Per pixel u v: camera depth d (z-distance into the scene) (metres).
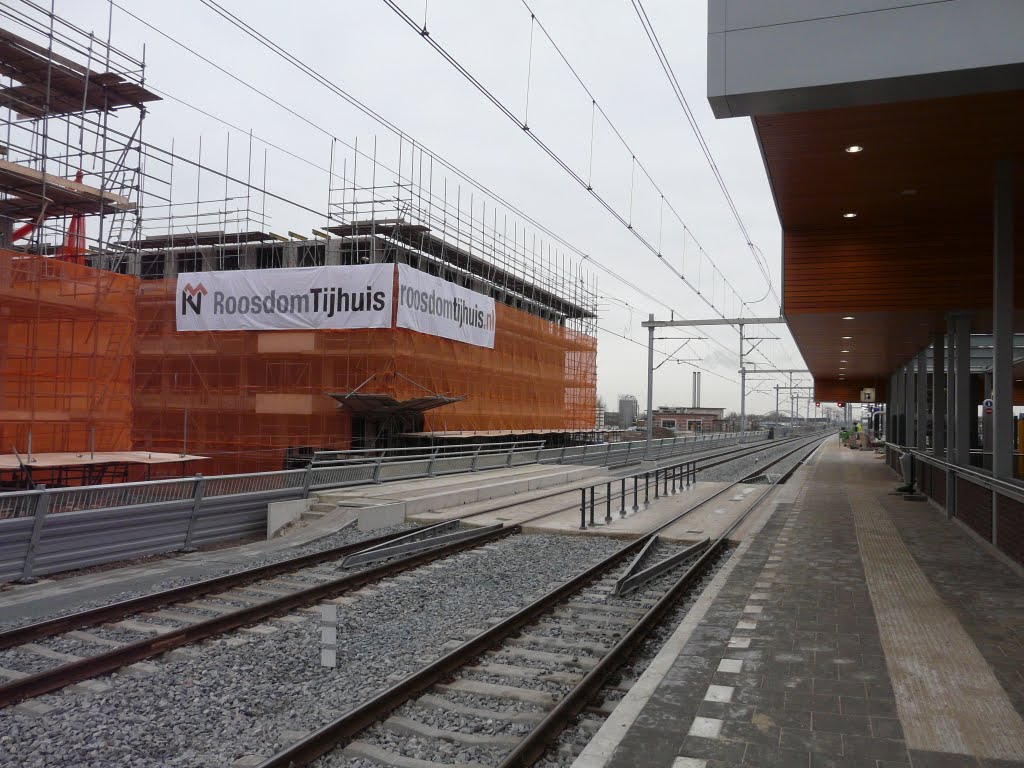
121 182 27.73
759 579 9.25
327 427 29.69
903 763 4.23
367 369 29.09
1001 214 12.13
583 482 25.30
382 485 18.39
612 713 5.00
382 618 8.25
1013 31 7.52
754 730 4.70
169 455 23.31
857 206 14.98
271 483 14.65
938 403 21.95
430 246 37.31
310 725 5.35
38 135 24.70
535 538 13.83
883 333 22.52
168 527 11.64
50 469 22.06
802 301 17.08
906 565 10.12
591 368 53.66
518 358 41.31
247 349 30.28
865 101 8.41
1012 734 4.62
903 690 5.39
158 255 37.78
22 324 23.45
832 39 8.00
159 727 5.34
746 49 8.23
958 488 14.05
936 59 7.69
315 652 7.02
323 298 28.64
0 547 9.12
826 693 5.34
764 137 11.11
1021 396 41.56
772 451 57.12
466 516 15.52
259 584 9.70
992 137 11.07
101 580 9.58
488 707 5.73
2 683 6.14
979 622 7.22
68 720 5.42
